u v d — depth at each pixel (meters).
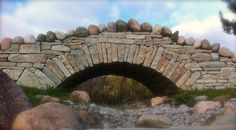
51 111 7.71
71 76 15.12
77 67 15.03
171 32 15.50
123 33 15.32
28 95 11.48
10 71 14.77
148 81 18.17
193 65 15.55
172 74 15.49
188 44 15.56
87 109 11.49
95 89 23.73
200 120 9.66
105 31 15.24
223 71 15.59
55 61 14.93
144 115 10.42
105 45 15.20
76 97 12.62
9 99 8.59
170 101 13.30
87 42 15.12
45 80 14.82
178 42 15.51
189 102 12.90
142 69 16.11
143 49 15.38
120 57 15.27
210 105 10.65
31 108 8.48
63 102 11.67
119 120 11.06
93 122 10.64
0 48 14.85
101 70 17.03
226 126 4.00
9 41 14.86
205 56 15.59
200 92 14.11
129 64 15.55
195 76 15.53
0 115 8.28
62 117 7.66
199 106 10.73
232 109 9.82
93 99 23.31
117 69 17.19
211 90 14.42
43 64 14.87
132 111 12.11
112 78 23.78
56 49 14.97
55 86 14.84
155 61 15.42
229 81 15.59
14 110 8.51
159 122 9.70
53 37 14.97
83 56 15.09
